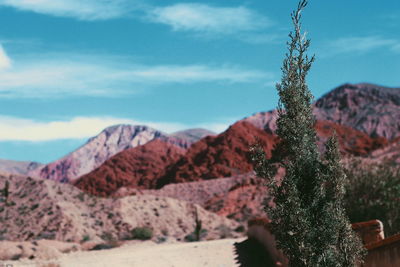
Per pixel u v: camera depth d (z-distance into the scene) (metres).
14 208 61.81
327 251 10.68
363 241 13.78
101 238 55.84
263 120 191.75
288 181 10.87
